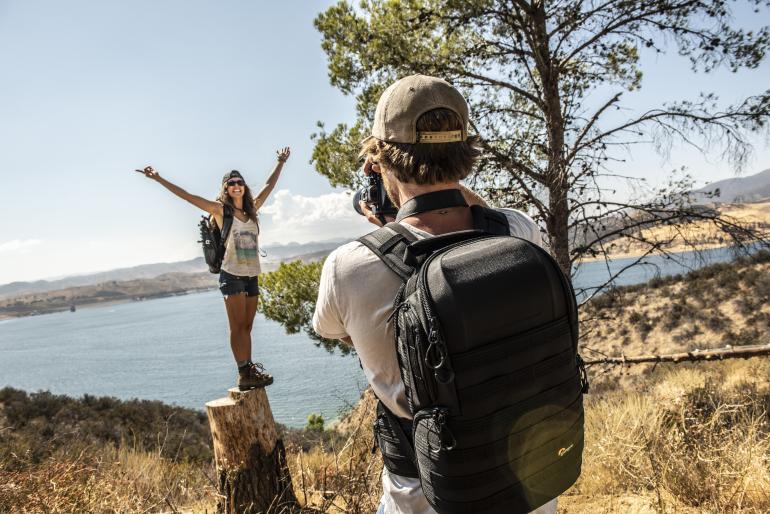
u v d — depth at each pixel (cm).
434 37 718
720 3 596
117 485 441
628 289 2609
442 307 86
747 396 512
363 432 338
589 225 673
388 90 112
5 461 568
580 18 665
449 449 86
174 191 384
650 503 330
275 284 1147
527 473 90
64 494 404
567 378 96
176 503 462
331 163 789
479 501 87
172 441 1239
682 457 338
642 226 661
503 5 668
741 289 2100
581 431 102
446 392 87
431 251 101
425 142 105
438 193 108
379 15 707
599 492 381
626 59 757
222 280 403
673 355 551
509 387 87
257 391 402
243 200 408
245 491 380
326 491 380
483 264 91
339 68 714
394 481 111
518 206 691
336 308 106
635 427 391
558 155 668
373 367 105
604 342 2175
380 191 138
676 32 631
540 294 92
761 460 317
